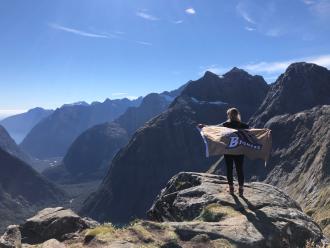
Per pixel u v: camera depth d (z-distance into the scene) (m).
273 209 15.79
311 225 15.48
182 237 13.22
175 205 17.86
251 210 15.54
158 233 13.40
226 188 18.50
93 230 13.84
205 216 15.34
